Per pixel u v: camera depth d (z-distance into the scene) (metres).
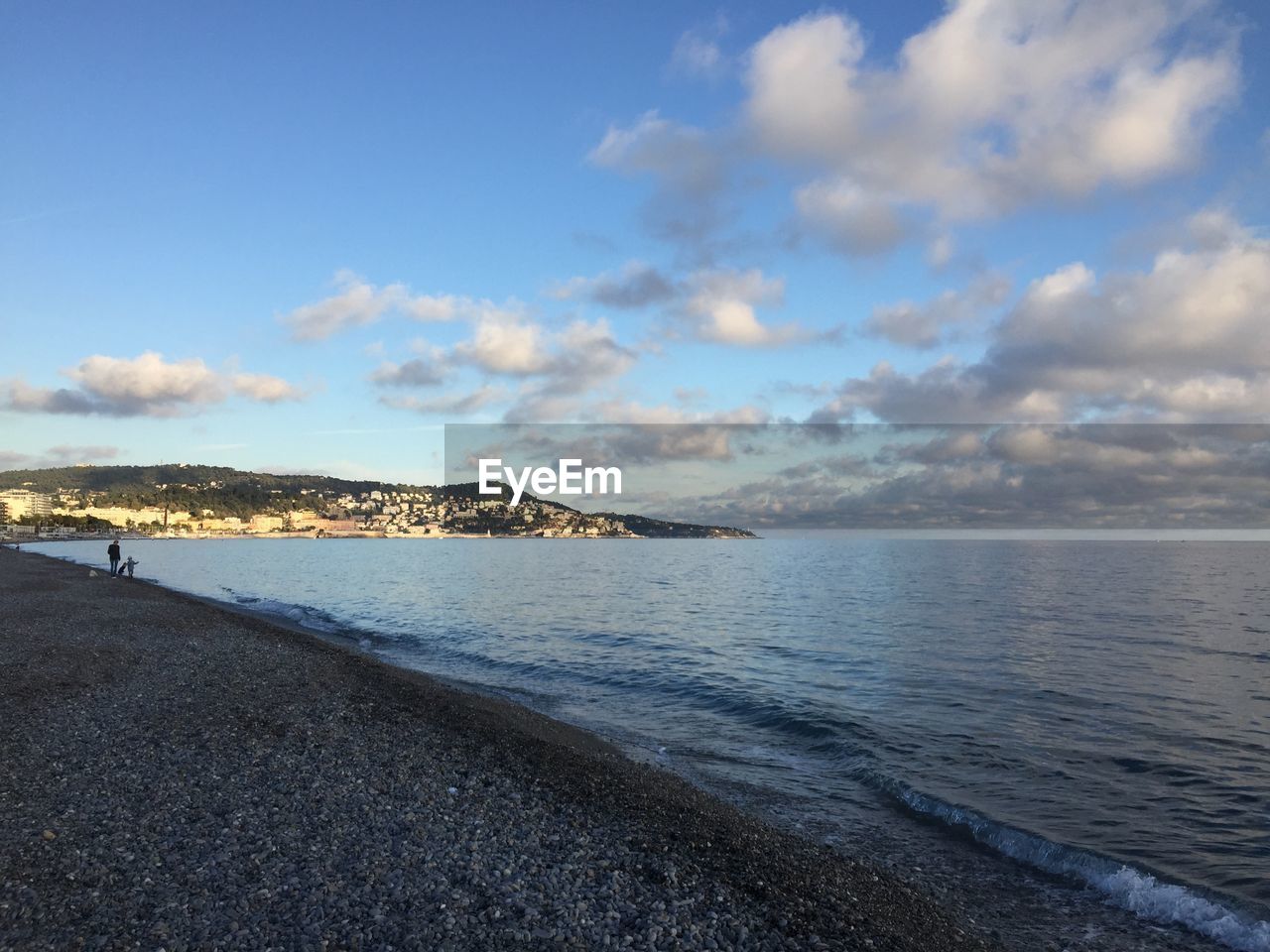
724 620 34.75
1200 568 80.81
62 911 5.82
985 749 13.45
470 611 38.88
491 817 8.66
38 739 10.65
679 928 6.26
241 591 50.53
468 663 23.12
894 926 6.81
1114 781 11.65
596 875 7.25
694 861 7.78
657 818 9.05
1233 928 7.12
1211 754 13.16
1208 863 8.68
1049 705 17.00
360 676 17.06
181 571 72.94
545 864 7.40
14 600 29.50
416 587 55.75
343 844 7.51
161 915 5.85
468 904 6.36
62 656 16.98
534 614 37.56
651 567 87.06
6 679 14.26
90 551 107.50
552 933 5.98
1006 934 7.05
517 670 22.05
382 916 6.06
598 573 75.12
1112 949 6.83
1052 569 78.88
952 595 47.47
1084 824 9.87
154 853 7.02
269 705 13.52
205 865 6.82
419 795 9.19
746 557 118.19
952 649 25.62
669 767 12.44
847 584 58.00
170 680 15.29
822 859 8.38
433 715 13.59
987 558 109.19
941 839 9.55
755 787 11.48
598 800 9.54
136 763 9.79
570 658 23.98
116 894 6.15
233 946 5.46
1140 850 9.05
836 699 17.72
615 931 6.13
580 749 12.62
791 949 6.12
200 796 8.66
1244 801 10.77
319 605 41.75
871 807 10.70
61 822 7.64
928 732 14.61
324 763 10.26
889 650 25.53
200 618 26.30
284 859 7.05
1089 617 35.06
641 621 34.44
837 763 12.92
